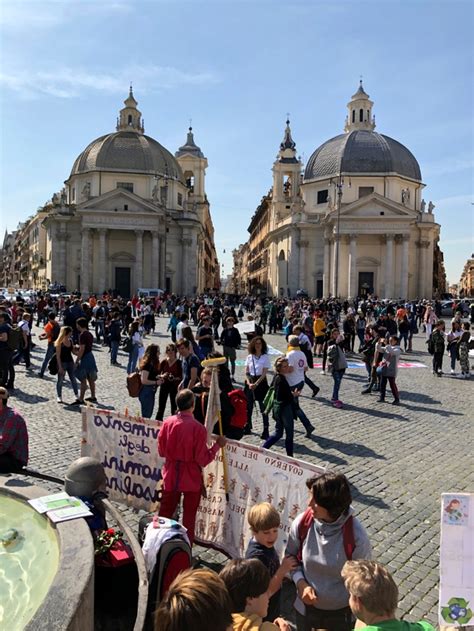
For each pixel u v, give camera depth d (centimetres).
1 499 545
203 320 1582
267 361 1068
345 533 380
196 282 6838
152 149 6762
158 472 676
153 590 424
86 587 360
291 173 8288
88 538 432
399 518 691
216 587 251
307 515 401
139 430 687
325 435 1071
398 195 6612
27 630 313
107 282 6359
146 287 6406
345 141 6706
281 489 556
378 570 299
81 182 6700
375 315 3491
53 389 1445
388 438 1059
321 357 2281
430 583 546
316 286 6656
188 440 568
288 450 904
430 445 1015
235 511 594
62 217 6372
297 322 2458
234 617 298
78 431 1047
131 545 448
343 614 376
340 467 879
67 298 4006
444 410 1327
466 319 4262
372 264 6272
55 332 1616
